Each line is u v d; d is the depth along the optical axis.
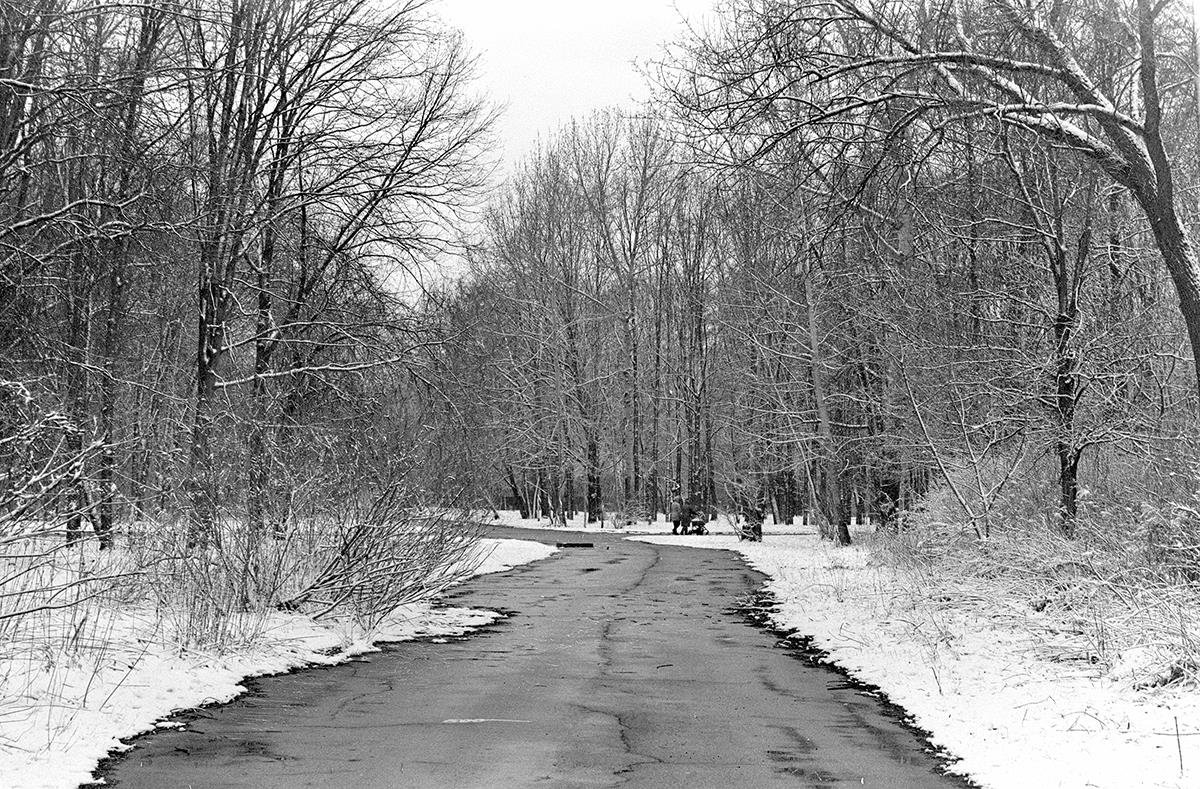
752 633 16.59
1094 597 12.83
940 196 18.53
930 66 12.07
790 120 12.57
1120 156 11.74
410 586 15.99
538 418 57.78
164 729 9.16
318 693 11.08
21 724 8.44
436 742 8.78
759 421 39.91
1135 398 18.41
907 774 7.79
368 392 20.42
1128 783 6.92
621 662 13.59
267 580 14.80
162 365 25.52
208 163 19.08
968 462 19.81
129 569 12.91
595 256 58.72
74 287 21.58
